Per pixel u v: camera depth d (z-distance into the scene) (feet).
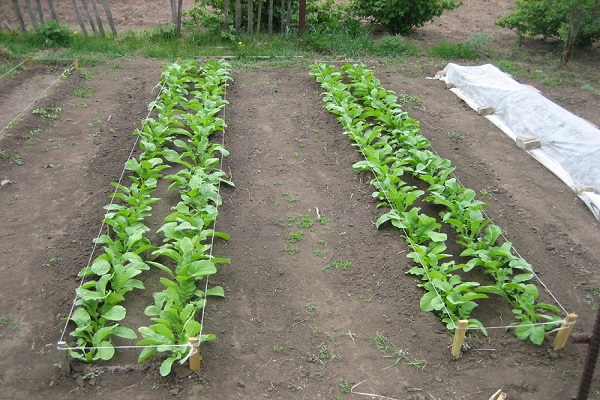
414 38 47.78
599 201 23.99
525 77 39.29
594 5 39.99
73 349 15.96
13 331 16.99
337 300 18.81
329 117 31.83
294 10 46.93
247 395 15.25
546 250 21.77
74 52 41.29
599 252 21.66
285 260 20.62
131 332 16.25
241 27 46.98
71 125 30.12
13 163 26.02
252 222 22.68
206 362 16.06
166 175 25.95
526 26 44.39
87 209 22.98
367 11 47.32
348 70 36.19
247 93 35.45
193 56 41.27
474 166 27.58
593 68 41.57
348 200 24.34
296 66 39.99
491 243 20.38
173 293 17.03
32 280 18.97
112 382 15.46
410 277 19.58
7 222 21.86
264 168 26.71
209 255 18.86
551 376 16.17
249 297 18.79
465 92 35.68
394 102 31.91
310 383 15.71
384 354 16.70
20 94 34.04
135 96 34.30
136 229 20.26
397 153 26.45
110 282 18.72
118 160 26.89
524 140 28.96
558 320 17.31
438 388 15.66
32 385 15.35
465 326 15.98
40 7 43.52
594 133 27.40
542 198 25.13
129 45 42.86
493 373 16.16
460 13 55.88
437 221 23.16
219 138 29.04
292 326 17.69
